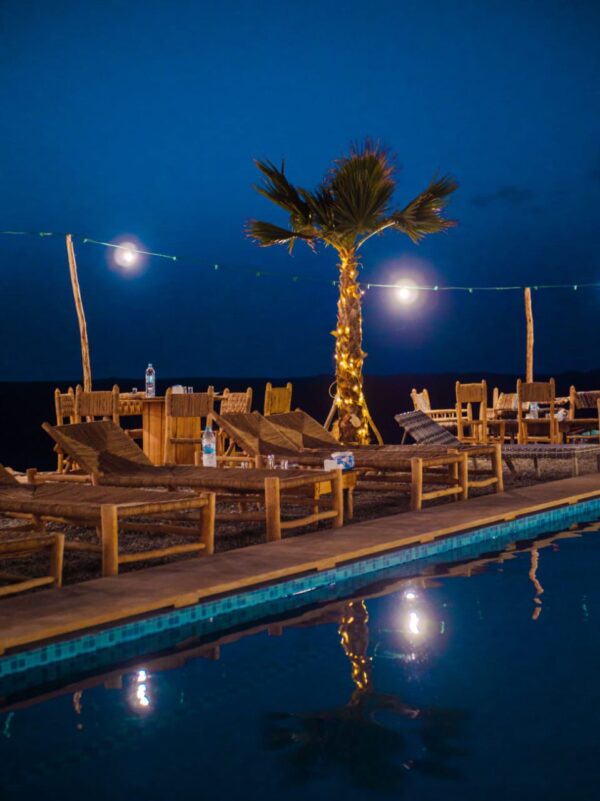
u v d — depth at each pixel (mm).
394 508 8125
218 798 2508
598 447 9883
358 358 11477
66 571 5523
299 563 5355
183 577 5008
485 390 13586
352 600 4875
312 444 9117
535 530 7098
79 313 12289
